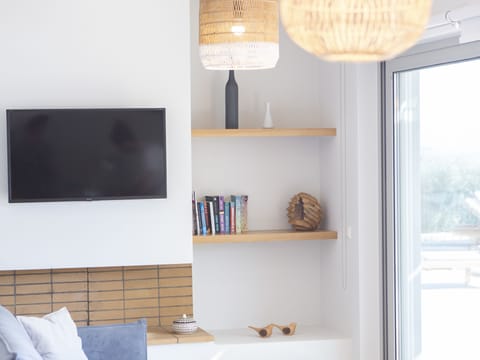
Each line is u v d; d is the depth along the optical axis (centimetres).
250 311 585
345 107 545
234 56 352
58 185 491
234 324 582
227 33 349
